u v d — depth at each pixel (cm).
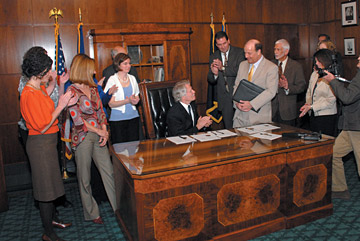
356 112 338
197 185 268
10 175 485
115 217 360
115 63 404
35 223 359
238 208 289
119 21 539
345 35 634
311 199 324
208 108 546
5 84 496
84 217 368
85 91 326
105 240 317
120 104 399
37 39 500
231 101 466
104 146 344
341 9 633
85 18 520
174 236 267
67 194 437
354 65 622
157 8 562
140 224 256
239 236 292
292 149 298
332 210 338
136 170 255
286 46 463
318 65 343
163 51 525
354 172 471
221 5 605
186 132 366
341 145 369
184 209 267
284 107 463
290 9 664
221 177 276
